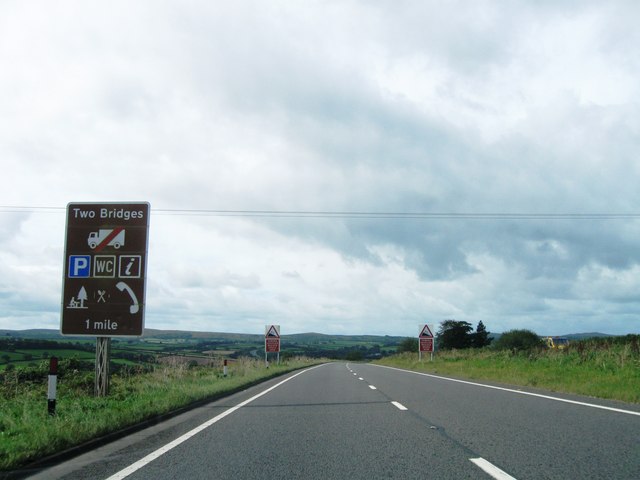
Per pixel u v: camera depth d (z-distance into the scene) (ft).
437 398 51.55
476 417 37.52
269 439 31.01
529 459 24.03
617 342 96.53
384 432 32.48
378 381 81.35
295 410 45.14
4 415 36.42
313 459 25.32
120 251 53.52
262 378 93.35
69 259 53.62
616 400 46.98
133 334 52.29
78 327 52.70
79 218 54.13
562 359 88.12
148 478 22.21
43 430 30.42
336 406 47.47
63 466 25.08
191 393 55.06
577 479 20.51
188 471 23.31
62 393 55.57
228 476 22.27
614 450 25.50
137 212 54.03
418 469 22.77
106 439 31.91
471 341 361.71
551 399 48.39
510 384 69.10
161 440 31.45
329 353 459.32
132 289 52.95
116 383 66.49
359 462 24.43
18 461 24.98
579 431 30.78
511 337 213.87
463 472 22.03
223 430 34.71
